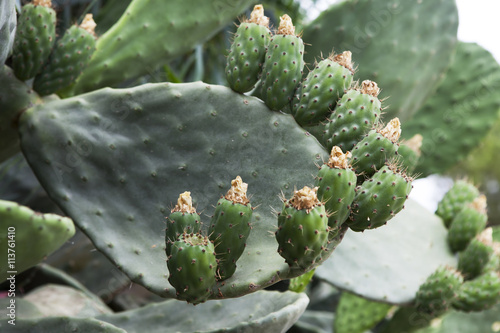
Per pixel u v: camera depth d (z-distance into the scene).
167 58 1.18
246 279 0.92
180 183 1.00
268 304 1.10
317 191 0.90
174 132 1.00
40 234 0.94
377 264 1.22
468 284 1.25
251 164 0.98
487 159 4.49
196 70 1.44
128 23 1.15
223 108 0.99
